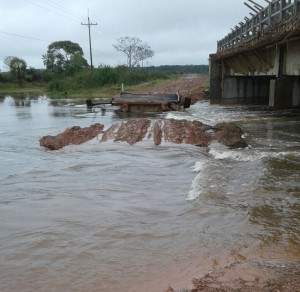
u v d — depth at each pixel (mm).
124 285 5051
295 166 10570
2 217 7562
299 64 20531
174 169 10969
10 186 9750
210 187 8789
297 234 6336
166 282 5051
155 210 7656
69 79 76188
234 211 7379
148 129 17156
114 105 32406
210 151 12906
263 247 5898
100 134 16562
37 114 31375
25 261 5777
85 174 10711
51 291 4977
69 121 25344
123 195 8703
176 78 73000
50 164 12117
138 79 73875
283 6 21797
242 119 21609
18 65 95688
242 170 10273
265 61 26125
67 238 6504
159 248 6039
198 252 5844
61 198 8594
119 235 6543
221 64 39750
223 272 5141
